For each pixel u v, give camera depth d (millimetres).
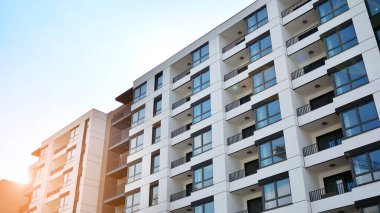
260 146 31562
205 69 40375
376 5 28812
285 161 29266
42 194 55781
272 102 32406
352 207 25141
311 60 33438
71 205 48781
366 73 27266
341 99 27938
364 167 24844
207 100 38438
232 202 32312
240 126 36594
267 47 35250
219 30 41000
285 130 30297
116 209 47812
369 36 28078
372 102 26203
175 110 42125
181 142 39625
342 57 29047
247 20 38531
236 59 39062
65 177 53031
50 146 60438
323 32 31062
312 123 29531
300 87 31406
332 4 31516
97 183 50250
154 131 43125
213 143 35469
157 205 37844
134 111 47125
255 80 34719
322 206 26156
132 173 42938
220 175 33438
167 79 44750
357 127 26312
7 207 64250
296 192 27594
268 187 29516
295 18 34312
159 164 40062
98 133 53594
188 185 38875
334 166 27938
